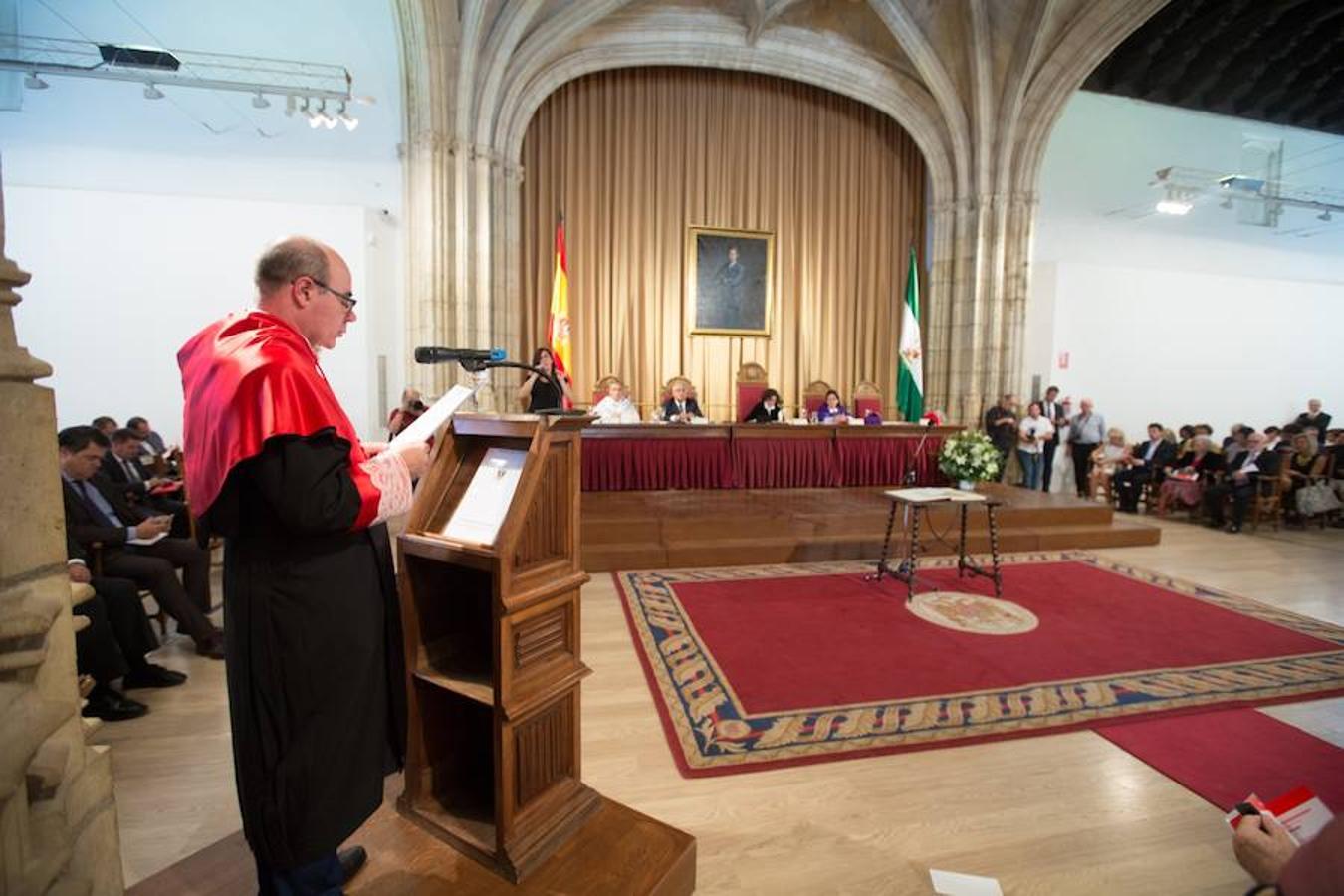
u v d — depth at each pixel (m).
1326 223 10.02
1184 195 8.98
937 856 1.85
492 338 7.38
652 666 3.06
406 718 1.49
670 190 8.59
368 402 7.35
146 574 3.08
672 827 1.62
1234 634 3.53
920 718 2.60
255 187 7.11
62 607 1.04
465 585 1.63
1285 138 9.56
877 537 5.06
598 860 1.51
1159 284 9.56
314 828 1.20
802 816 2.01
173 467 5.68
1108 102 8.98
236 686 1.20
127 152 6.80
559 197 8.26
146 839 1.88
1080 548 5.56
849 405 9.32
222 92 6.89
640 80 8.41
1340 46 7.77
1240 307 9.96
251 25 6.85
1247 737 2.49
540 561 1.45
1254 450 6.91
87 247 6.78
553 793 1.57
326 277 1.30
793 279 9.08
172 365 7.01
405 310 7.43
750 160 8.80
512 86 7.34
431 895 1.39
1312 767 2.30
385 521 1.42
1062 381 9.33
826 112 9.05
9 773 0.89
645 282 8.54
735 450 6.25
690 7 7.87
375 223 7.38
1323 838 0.56
